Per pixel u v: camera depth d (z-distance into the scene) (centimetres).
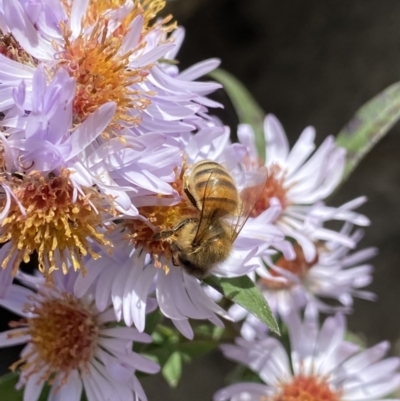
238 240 14
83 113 13
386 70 22
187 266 13
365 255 17
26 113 12
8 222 12
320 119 22
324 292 17
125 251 13
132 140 12
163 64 14
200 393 23
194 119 13
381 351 16
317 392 16
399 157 23
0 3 12
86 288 13
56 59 12
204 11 22
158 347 16
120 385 14
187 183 13
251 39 23
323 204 16
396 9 22
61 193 12
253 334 16
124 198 12
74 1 13
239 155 14
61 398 14
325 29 22
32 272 17
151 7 13
